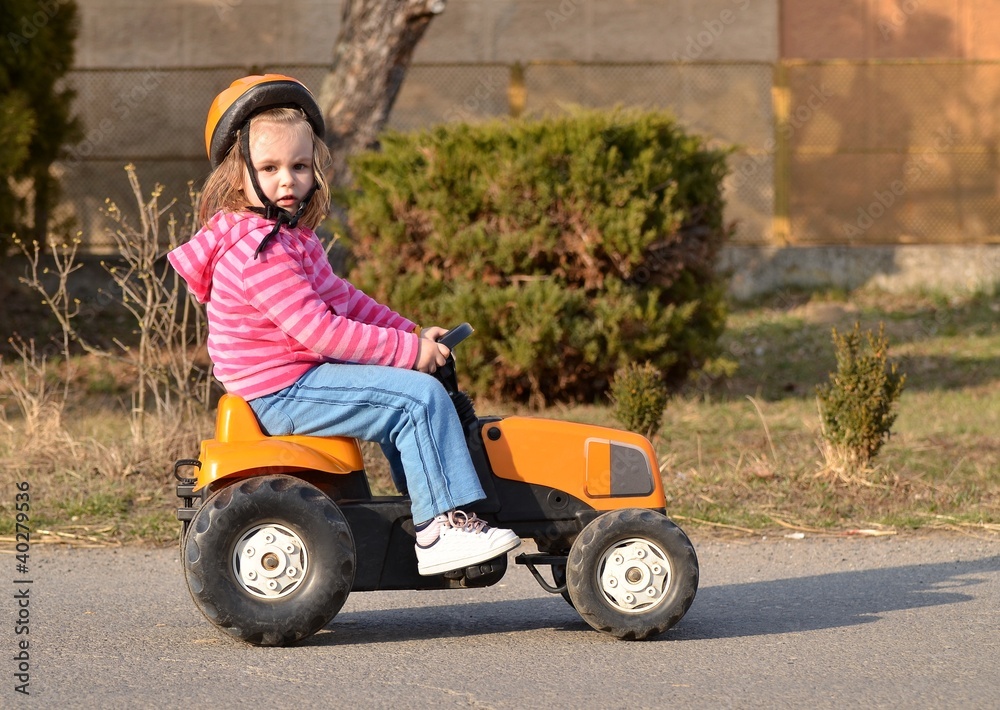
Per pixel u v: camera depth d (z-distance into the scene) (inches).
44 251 1119.0
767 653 375.9
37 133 1058.7
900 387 667.4
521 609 446.3
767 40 1451.8
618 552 379.2
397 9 994.7
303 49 1448.1
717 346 934.4
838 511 616.7
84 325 1117.7
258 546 361.7
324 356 370.9
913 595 466.6
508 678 343.6
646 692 331.0
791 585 486.3
